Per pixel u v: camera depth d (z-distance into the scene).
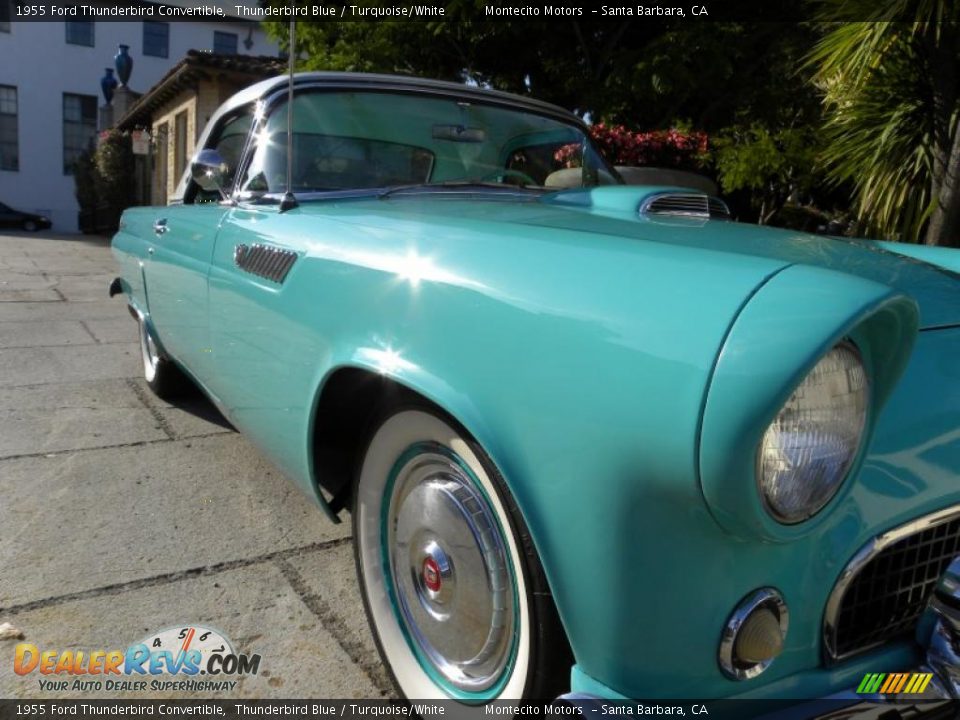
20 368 4.97
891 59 4.59
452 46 8.64
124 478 3.22
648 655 1.24
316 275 1.97
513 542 1.44
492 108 3.12
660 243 1.47
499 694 1.56
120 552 2.59
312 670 2.03
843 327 1.06
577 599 1.29
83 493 3.05
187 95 14.47
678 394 1.12
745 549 1.21
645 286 1.25
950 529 1.48
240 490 3.13
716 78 7.84
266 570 2.51
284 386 2.12
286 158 2.65
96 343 5.80
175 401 4.34
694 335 1.13
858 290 1.11
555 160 3.25
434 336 1.54
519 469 1.34
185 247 3.03
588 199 2.37
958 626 1.37
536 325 1.34
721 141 6.75
